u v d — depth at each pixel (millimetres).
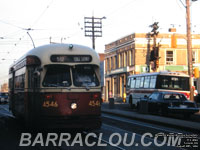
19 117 17094
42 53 12602
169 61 51000
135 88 31297
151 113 24625
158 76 27000
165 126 17047
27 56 14172
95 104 12484
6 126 17234
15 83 18406
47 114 12070
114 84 59750
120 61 56969
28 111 13984
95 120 12406
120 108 32969
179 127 15844
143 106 23562
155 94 23141
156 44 50719
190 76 25391
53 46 12695
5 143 11812
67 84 12320
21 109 15836
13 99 19453
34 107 12992
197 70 24859
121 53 56250
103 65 64875
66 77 12406
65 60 12516
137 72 50094
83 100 12352
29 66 13906
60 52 12547
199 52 51875
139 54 50312
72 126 12117
